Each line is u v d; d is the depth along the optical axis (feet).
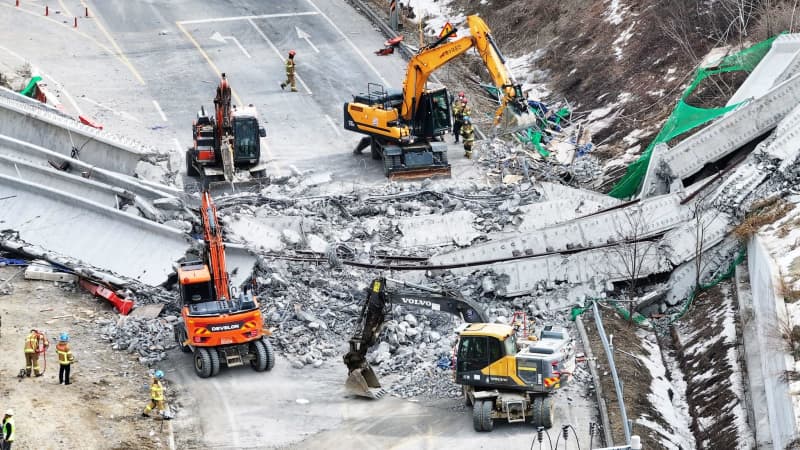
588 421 222.48
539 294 277.85
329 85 426.92
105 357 245.65
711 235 280.72
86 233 289.94
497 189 334.24
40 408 217.77
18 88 399.65
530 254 289.74
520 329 250.78
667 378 246.88
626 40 412.98
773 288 231.30
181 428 219.82
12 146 332.60
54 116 354.33
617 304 276.00
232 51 450.30
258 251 291.79
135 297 271.28
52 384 228.63
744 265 273.95
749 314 248.32
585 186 347.77
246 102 409.90
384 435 218.59
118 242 286.87
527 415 221.25
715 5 392.88
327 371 247.91
